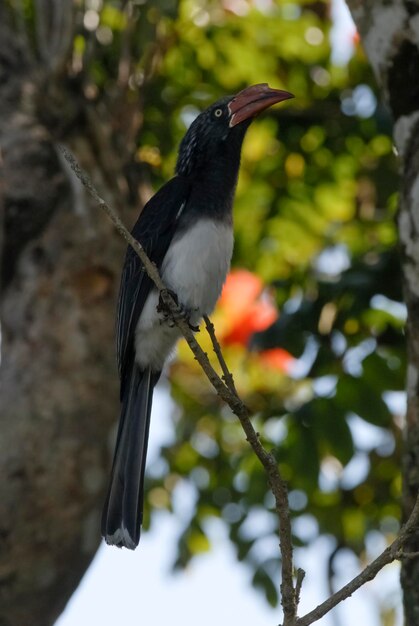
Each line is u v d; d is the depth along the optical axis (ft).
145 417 29.22
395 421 40.68
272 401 40.52
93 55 38.75
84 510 35.83
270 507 40.65
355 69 43.88
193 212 29.43
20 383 36.58
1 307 37.76
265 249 44.21
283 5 44.80
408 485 23.67
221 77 44.52
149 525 43.55
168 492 43.78
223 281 29.66
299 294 39.86
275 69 44.52
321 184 44.19
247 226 44.60
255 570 40.45
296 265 42.06
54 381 36.52
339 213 44.37
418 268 24.16
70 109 38.37
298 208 44.24
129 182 38.75
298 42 44.39
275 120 44.11
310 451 37.27
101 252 37.58
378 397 37.35
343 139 43.75
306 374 37.88
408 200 24.71
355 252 40.86
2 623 34.96
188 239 29.01
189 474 44.04
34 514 35.40
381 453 41.63
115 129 38.93
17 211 37.55
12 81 38.99
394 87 25.98
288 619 18.22
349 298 36.96
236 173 30.53
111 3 40.19
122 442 28.60
